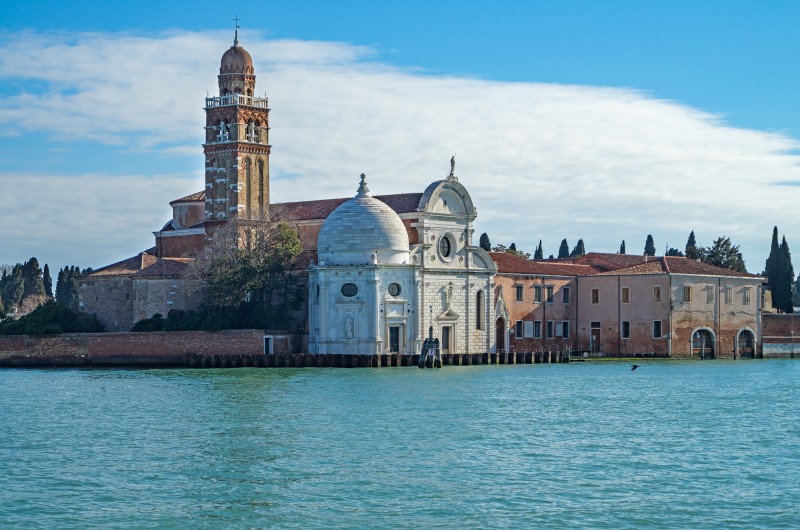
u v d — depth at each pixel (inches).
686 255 7849.4
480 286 5807.1
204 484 2158.0
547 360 5669.3
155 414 3129.9
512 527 1860.2
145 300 5378.9
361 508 1977.1
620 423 2992.1
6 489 2124.8
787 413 3262.8
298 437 2687.0
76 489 2124.8
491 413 3171.8
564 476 2229.3
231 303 5300.2
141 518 1923.0
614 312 6250.0
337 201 6038.4
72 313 5408.5
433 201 5590.6
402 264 5378.9
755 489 2126.0
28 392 3799.2
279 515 1935.3
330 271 5329.7
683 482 2182.6
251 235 5615.2
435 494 2071.9
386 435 2721.5
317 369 4965.6
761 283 6614.2
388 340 5359.3
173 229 6146.7
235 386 3978.8
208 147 5905.5
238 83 5905.5
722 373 4968.0
